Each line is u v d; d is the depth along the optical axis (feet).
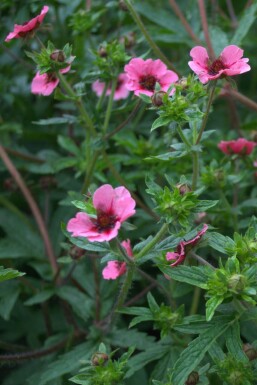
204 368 1.49
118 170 2.08
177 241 1.47
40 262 2.06
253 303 1.36
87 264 1.99
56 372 1.72
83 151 2.12
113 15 2.39
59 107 2.23
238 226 1.86
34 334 2.06
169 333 1.65
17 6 2.10
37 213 2.10
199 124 1.73
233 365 1.46
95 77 1.85
